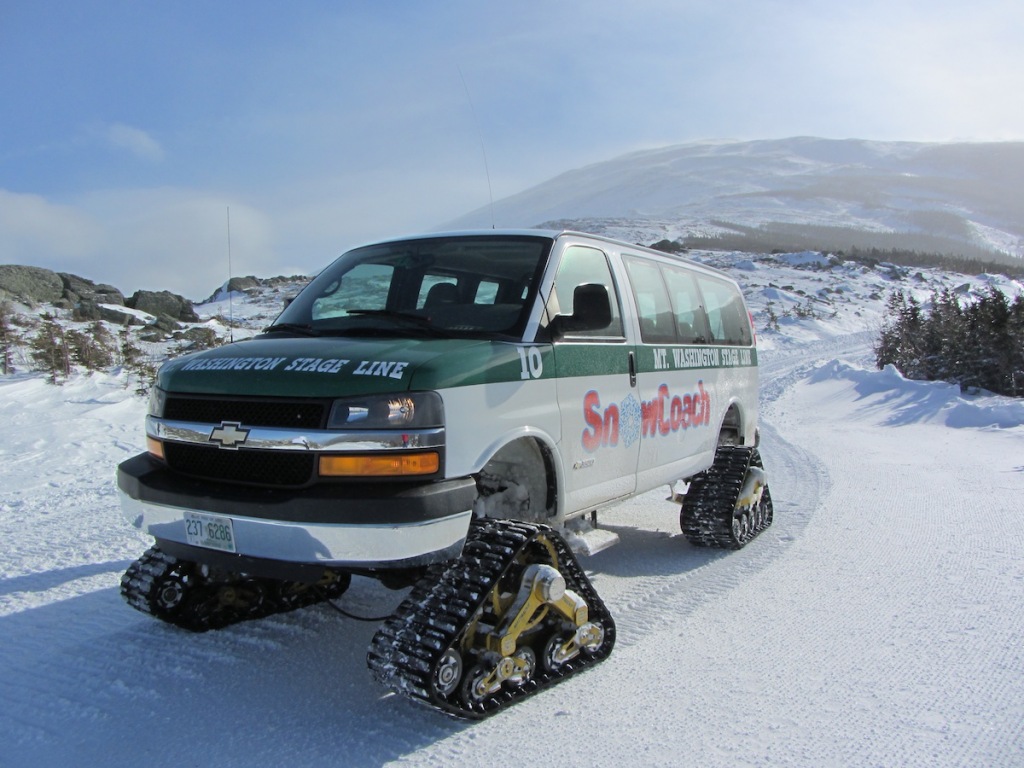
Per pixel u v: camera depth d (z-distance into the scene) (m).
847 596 5.02
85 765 3.17
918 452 10.38
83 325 20.86
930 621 4.57
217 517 3.47
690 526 5.98
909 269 71.88
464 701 3.33
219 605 4.55
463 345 3.75
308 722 3.49
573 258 4.55
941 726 3.38
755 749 3.20
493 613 3.52
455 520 3.39
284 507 3.26
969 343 16.89
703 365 5.86
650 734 3.33
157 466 3.87
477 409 3.56
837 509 7.34
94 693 3.78
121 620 4.71
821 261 64.50
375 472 3.27
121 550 6.23
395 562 3.29
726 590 5.18
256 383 3.52
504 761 3.13
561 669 3.77
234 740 3.34
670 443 5.32
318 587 4.92
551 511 4.17
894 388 16.16
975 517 6.87
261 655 4.21
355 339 3.97
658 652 4.18
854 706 3.56
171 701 3.70
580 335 4.39
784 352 30.50
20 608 4.92
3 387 14.07
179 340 20.42
